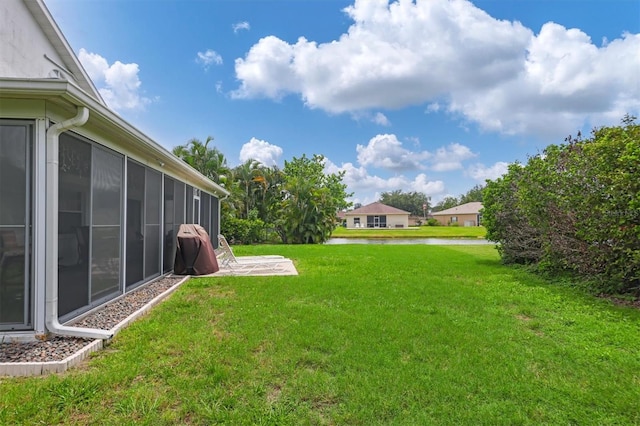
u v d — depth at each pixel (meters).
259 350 3.51
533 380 2.95
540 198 7.54
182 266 7.91
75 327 3.79
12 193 3.65
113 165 5.20
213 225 13.99
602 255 6.25
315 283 6.87
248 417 2.40
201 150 21.56
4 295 3.63
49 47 7.81
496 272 8.59
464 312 4.96
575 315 4.91
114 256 5.26
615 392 2.76
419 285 6.77
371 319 4.51
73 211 4.21
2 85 3.34
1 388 2.72
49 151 3.69
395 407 2.53
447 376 2.98
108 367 3.12
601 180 6.01
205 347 3.54
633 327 4.38
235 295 5.87
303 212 21.48
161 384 2.83
